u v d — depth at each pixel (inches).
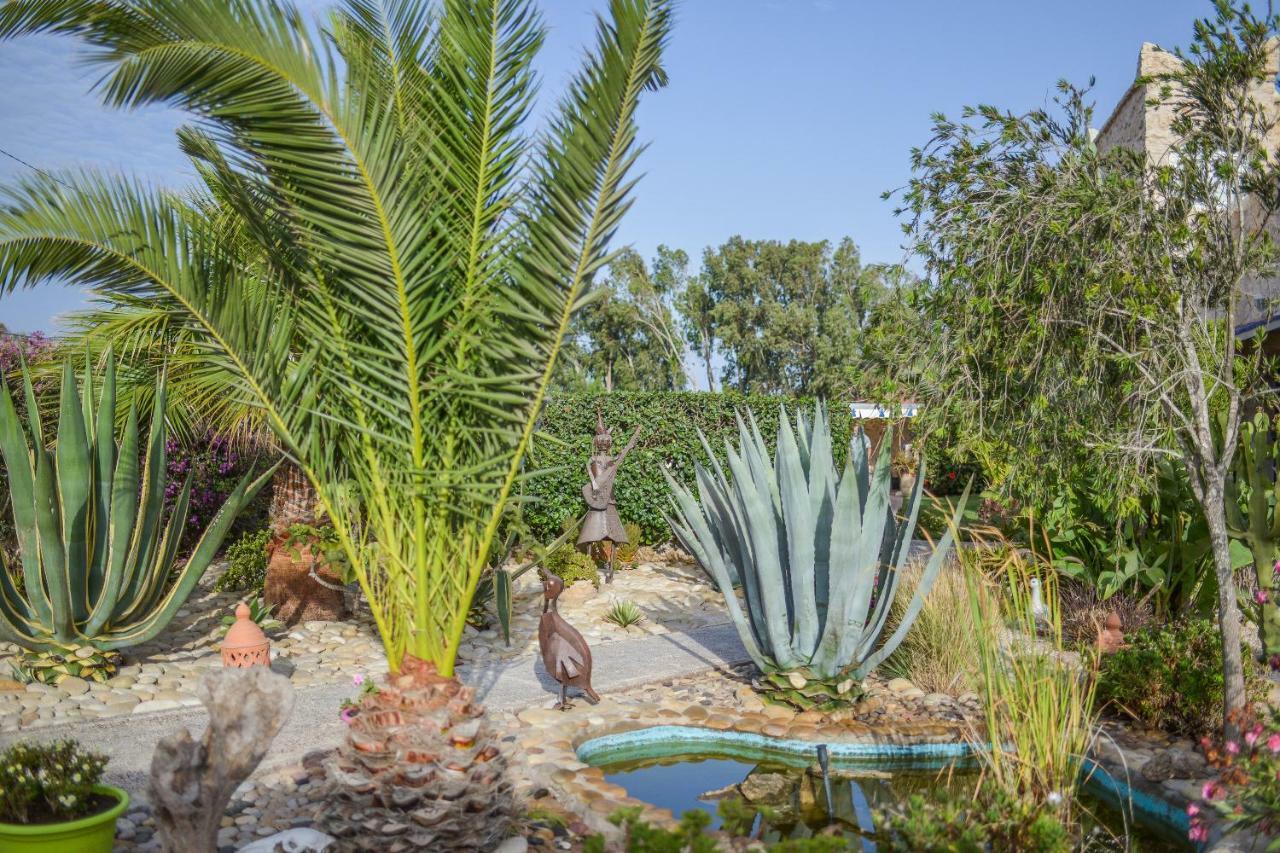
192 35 143.9
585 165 163.6
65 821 147.8
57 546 255.3
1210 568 306.8
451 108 168.4
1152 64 458.6
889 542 278.2
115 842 167.8
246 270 188.4
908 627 253.9
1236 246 210.2
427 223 166.7
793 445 257.6
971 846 148.5
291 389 178.4
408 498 173.6
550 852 169.0
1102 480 227.9
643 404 530.6
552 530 510.0
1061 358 218.1
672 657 307.7
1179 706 226.2
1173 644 243.9
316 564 341.4
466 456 180.1
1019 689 194.7
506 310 171.2
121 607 279.4
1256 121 218.1
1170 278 206.2
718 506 284.4
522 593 411.8
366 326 179.2
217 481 448.1
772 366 2014.0
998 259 218.1
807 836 187.0
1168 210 210.8
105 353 283.7
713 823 190.4
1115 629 274.5
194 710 248.8
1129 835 184.4
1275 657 257.1
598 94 159.0
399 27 177.6
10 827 143.3
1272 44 214.2
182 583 281.0
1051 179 217.6
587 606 392.8
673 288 2100.1
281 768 205.2
